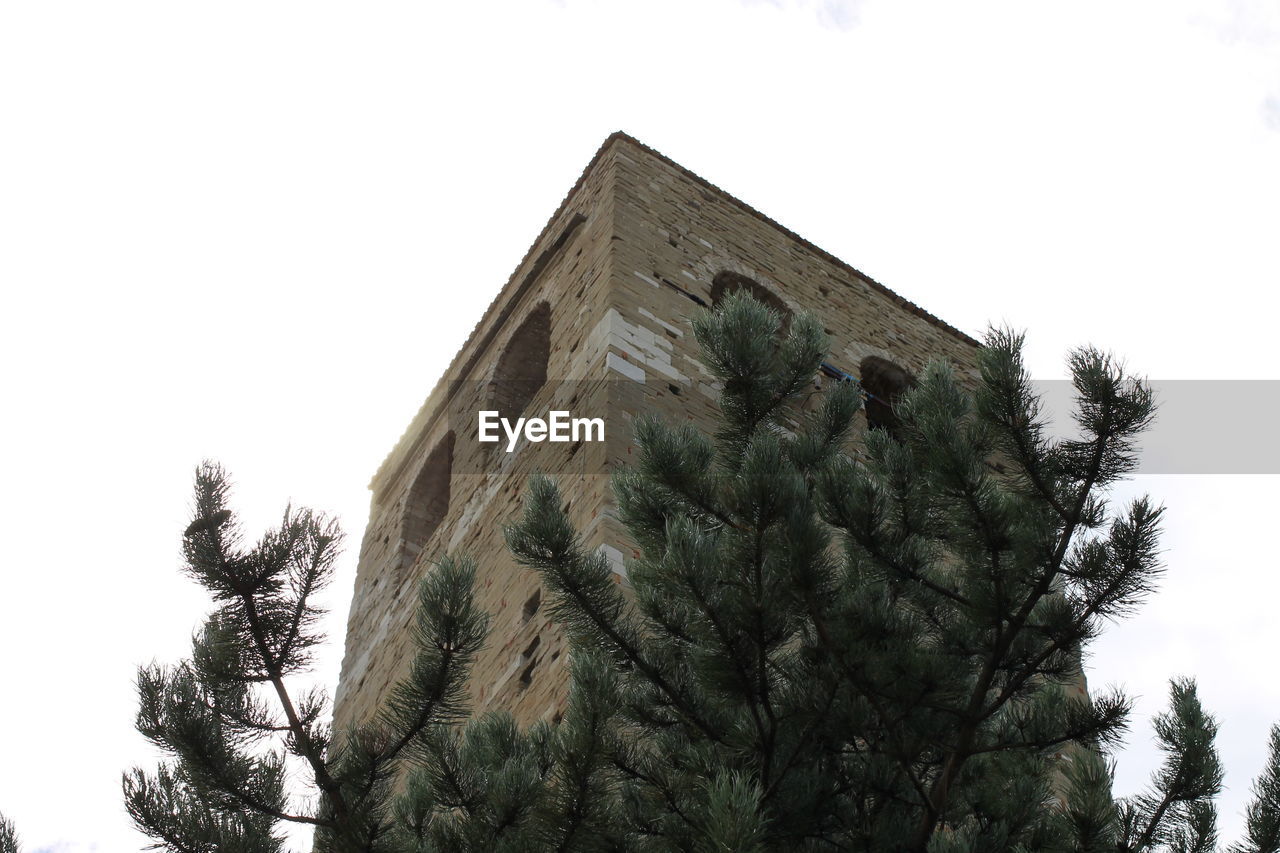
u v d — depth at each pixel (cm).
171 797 1305
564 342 2459
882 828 1310
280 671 1341
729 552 1362
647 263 2509
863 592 1381
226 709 1325
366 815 1298
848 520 1412
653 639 1396
